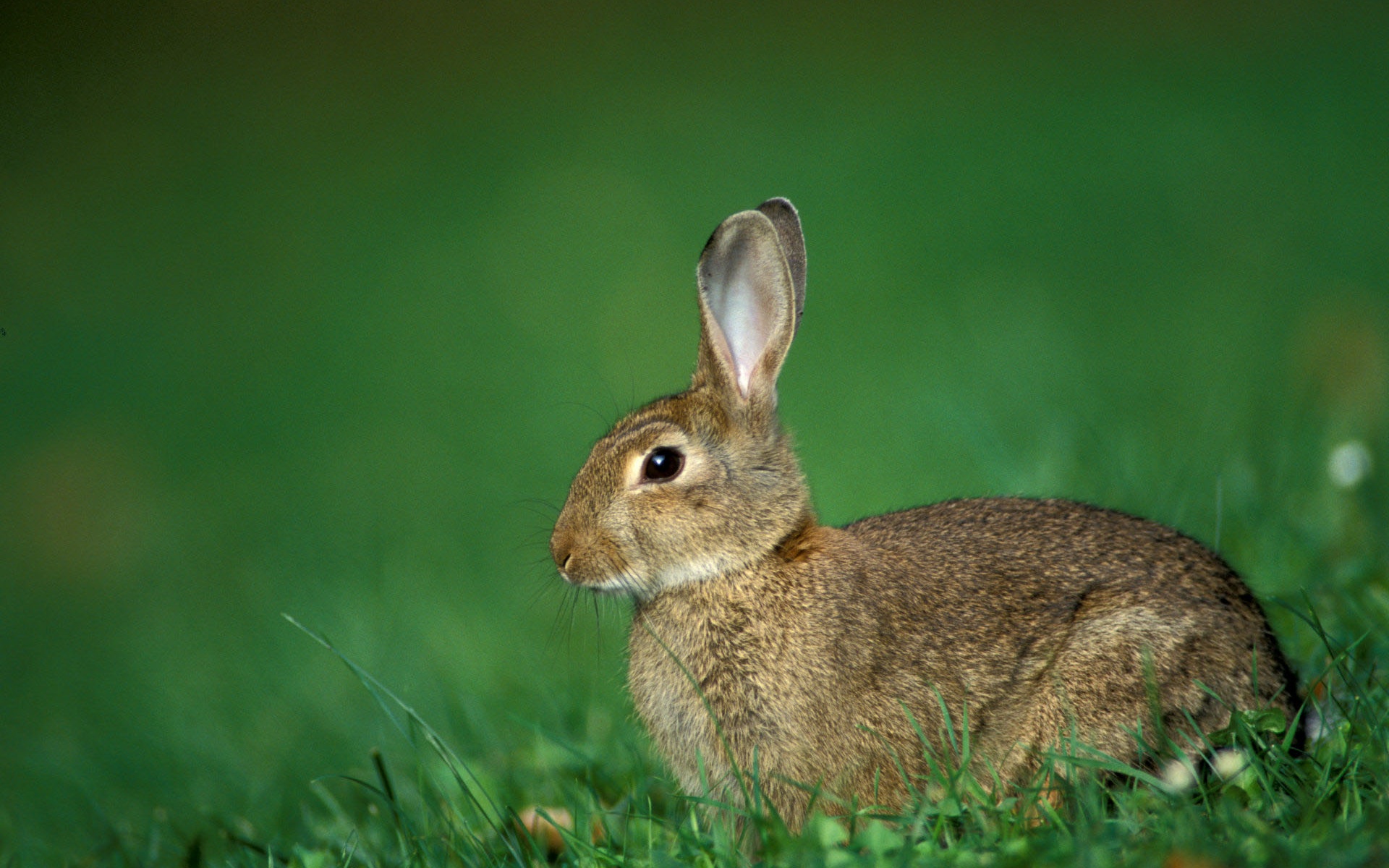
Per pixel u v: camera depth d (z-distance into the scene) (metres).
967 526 6.18
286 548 14.33
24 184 30.08
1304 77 25.45
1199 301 15.93
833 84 30.55
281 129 32.41
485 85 34.22
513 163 27.64
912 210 20.83
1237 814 4.50
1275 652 5.78
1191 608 5.63
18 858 7.27
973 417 10.61
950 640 5.76
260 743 8.91
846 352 15.88
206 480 17.22
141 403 19.89
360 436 17.38
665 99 30.80
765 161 24.77
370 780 7.36
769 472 6.11
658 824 5.60
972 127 25.36
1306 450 9.30
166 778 8.80
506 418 16.84
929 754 5.42
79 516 16.89
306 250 24.80
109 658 12.84
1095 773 5.28
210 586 14.26
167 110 34.47
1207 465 8.81
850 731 5.67
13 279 25.20
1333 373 11.50
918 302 17.23
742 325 6.33
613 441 6.20
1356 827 4.32
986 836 4.71
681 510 5.95
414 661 9.40
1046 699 5.68
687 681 5.94
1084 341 14.85
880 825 4.85
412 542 13.58
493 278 21.67
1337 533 7.80
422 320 20.59
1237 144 21.78
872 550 6.04
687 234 21.56
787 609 5.82
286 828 7.04
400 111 33.09
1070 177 21.33
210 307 23.34
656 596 6.09
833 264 19.23
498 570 12.34
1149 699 5.45
